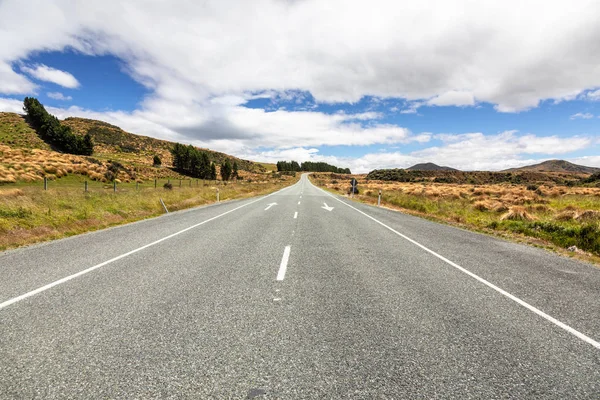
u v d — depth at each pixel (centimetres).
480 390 216
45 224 880
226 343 273
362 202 2242
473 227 1070
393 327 308
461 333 299
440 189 3450
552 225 963
